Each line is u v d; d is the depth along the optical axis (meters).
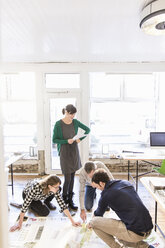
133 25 2.10
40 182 2.29
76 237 2.08
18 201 3.11
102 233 1.86
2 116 0.62
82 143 4.26
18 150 4.45
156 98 4.39
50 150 4.28
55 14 1.82
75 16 1.87
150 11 1.61
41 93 4.15
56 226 2.28
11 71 4.05
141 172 4.32
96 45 2.85
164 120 4.25
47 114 4.20
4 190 0.64
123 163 4.29
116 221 1.79
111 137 4.50
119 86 4.38
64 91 4.16
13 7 1.67
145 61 4.02
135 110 4.45
